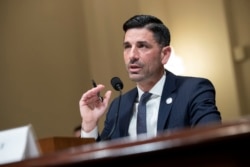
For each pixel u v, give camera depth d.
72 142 2.79
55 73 9.58
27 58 9.62
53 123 9.45
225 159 1.83
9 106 9.53
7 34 9.63
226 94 8.40
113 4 9.27
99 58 9.32
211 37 8.57
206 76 8.52
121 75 9.02
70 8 9.73
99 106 3.69
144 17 3.89
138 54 3.81
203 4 8.69
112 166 1.89
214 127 1.76
